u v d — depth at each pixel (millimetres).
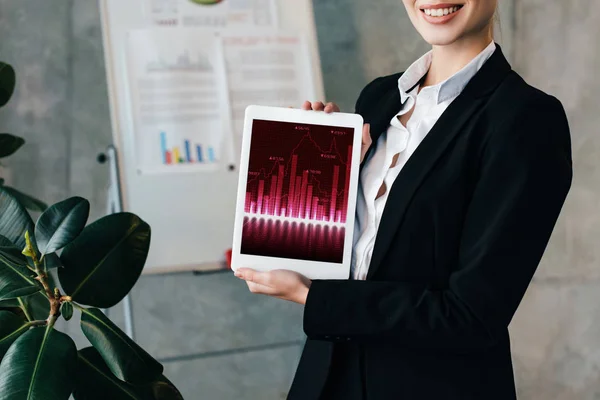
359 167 1228
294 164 1197
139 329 2896
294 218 1192
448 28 1139
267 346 3021
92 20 2781
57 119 2781
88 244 1343
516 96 1096
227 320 2979
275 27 2525
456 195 1100
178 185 2396
